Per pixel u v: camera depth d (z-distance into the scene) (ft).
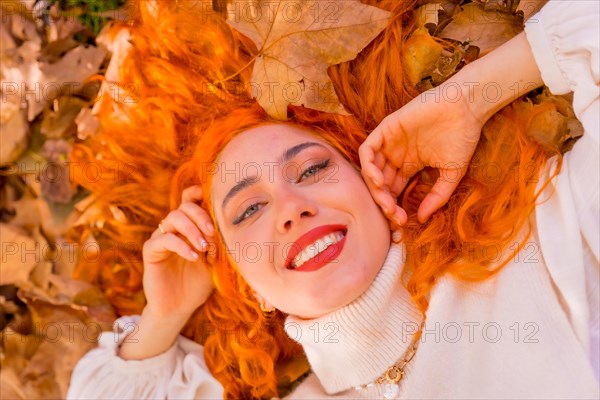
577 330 4.12
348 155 4.70
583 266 4.16
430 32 4.93
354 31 4.63
